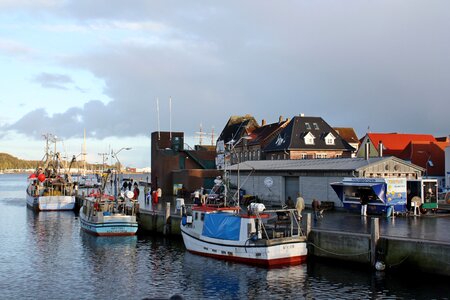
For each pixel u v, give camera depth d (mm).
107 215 38000
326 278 24016
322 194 41969
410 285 22344
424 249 22844
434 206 35812
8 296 22344
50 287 23828
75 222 48375
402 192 35094
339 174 40594
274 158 78500
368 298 20781
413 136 82125
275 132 83312
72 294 22656
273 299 21328
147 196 50625
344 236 25938
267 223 28859
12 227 44562
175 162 67188
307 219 27766
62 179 66250
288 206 39906
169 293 22656
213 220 29422
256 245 26516
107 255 31094
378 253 24500
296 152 75312
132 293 22766
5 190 123125
